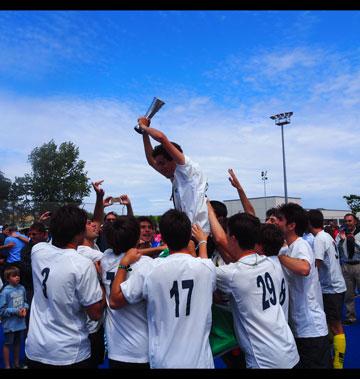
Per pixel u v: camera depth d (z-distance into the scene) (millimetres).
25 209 14578
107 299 2818
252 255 2777
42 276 2609
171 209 2652
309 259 3293
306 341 3266
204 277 2465
